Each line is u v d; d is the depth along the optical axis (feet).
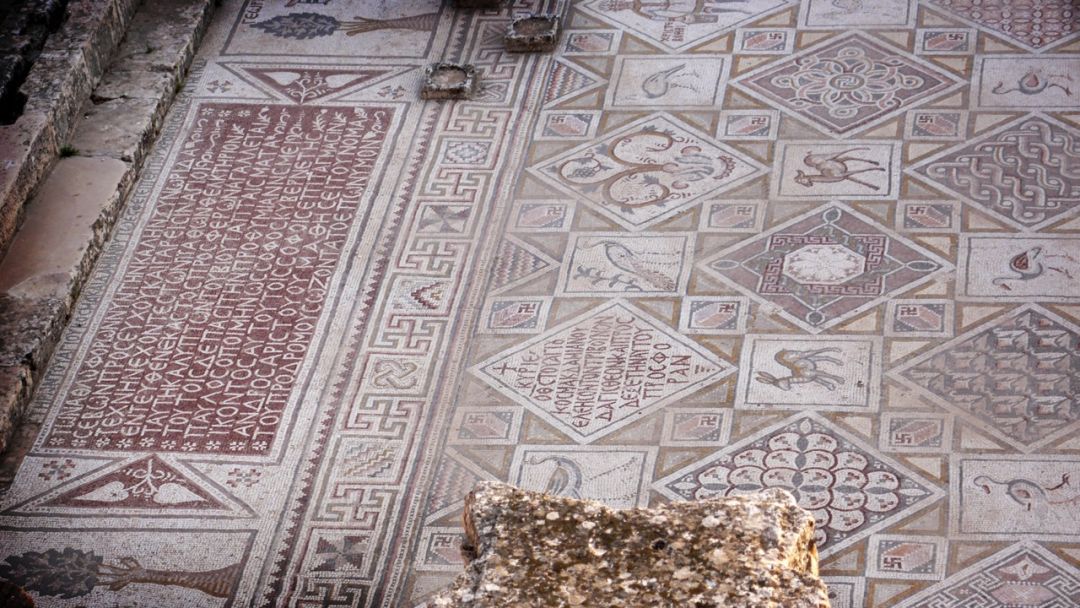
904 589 15.35
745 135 22.11
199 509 17.08
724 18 24.73
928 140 21.61
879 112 22.27
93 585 16.25
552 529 11.88
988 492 16.26
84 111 23.07
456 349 18.89
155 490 17.35
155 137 23.02
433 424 17.87
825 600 11.14
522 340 18.93
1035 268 19.19
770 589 11.19
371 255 20.49
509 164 21.99
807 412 17.48
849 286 19.22
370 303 19.71
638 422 17.60
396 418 18.01
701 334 18.74
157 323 19.67
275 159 22.41
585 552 11.66
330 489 17.16
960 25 23.91
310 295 19.92
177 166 22.40
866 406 17.49
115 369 19.04
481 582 11.49
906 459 16.78
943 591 15.28
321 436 17.87
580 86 23.52
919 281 19.19
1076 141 21.26
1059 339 18.11
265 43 25.03
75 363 19.17
